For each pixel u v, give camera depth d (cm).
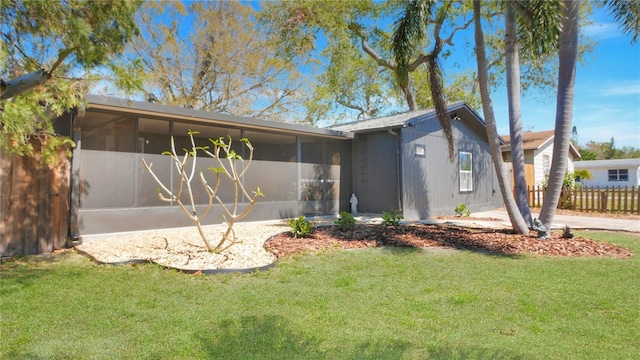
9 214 593
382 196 1105
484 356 254
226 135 1041
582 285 421
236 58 1748
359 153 1175
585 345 272
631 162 2767
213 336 287
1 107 390
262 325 308
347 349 266
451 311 341
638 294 388
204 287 414
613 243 683
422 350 264
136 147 756
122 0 408
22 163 609
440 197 1190
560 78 714
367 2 1495
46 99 435
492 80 1909
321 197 1104
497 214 1273
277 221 967
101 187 706
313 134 1031
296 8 1559
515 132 783
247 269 479
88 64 410
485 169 1430
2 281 437
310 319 321
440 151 1205
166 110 736
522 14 693
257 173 959
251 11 1744
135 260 525
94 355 258
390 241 689
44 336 287
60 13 386
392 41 858
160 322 314
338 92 2202
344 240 695
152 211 776
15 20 392
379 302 365
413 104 1806
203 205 862
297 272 479
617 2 806
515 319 322
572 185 1580
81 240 670
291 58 1733
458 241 690
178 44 1683
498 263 530
